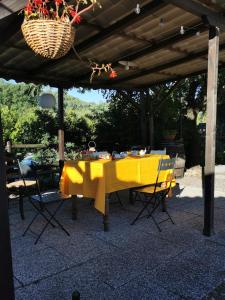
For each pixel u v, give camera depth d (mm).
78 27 3746
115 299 2377
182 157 7676
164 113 9219
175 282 2607
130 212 4688
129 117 9258
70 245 3432
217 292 2455
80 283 2619
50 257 3131
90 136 9320
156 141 8914
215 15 3416
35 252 3260
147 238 3604
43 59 5125
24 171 4074
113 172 3836
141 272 2781
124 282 2619
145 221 4230
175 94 9312
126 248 3324
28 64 5457
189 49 5043
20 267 2922
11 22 3379
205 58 5445
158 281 2623
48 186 6480
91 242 3504
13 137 7930
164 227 3979
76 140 9125
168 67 5801
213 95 3510
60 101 6750
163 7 3160
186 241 3496
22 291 2510
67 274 2775
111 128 9555
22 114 8594
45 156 7652
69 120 9039
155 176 4422
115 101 9539
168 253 3180
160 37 4348
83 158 4520
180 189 6281
